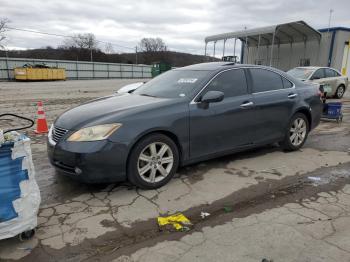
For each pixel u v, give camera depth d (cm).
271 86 530
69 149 358
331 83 1418
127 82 3544
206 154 446
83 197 376
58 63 4488
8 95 1694
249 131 491
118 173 369
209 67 490
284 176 451
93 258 266
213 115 439
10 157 263
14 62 3991
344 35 2352
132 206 354
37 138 659
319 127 814
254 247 281
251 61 3066
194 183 420
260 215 339
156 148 398
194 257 267
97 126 362
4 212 265
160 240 292
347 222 326
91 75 4944
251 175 452
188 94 432
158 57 8356
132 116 377
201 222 324
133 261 262
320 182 432
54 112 1040
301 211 348
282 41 2664
